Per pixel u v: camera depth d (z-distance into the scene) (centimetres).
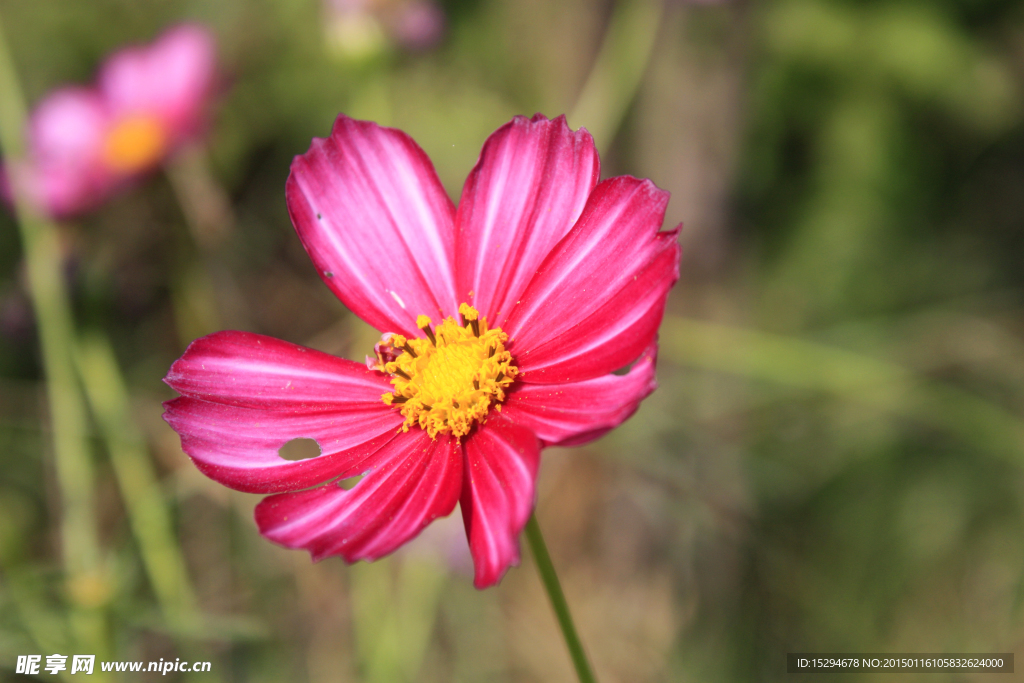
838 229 76
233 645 52
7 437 58
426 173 41
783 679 58
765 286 74
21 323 55
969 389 66
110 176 54
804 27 73
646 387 37
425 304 41
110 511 55
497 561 37
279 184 74
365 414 41
